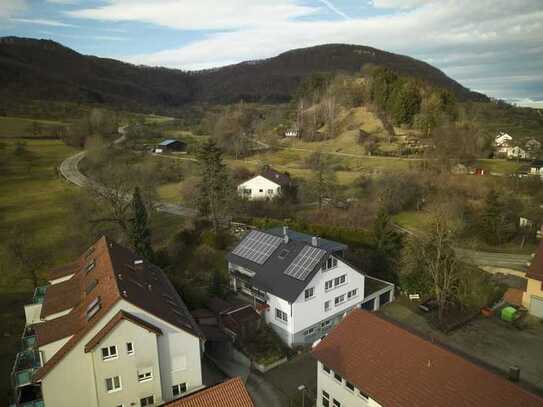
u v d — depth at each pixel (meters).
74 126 115.69
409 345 24.56
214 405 22.02
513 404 19.64
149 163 92.81
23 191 75.38
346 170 93.81
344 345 26.83
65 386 24.67
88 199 60.88
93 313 25.67
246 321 36.59
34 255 50.41
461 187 74.88
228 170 84.38
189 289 41.56
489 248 61.31
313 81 170.88
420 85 132.75
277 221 60.81
